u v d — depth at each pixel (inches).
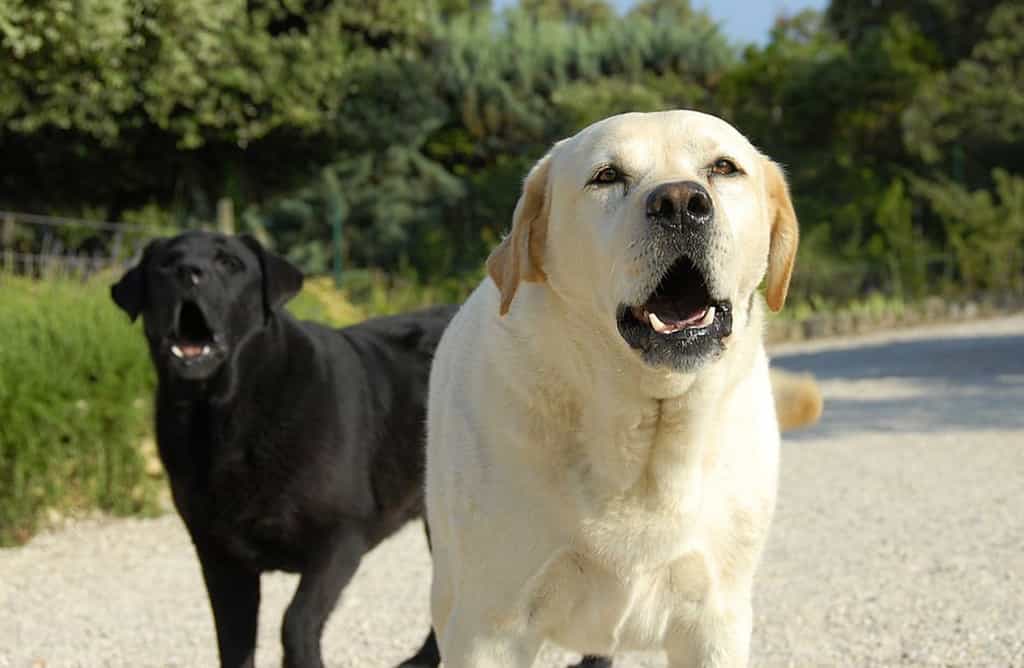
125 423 342.3
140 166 888.9
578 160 130.9
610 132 130.9
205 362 199.6
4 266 548.4
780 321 920.3
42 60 636.7
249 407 203.5
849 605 238.2
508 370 133.2
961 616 226.8
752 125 1139.9
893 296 1042.1
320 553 205.8
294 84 845.2
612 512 132.1
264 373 205.9
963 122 1187.3
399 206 943.7
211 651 224.7
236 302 209.3
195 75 746.2
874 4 1547.7
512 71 1091.3
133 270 223.5
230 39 809.5
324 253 933.8
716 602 137.8
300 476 203.8
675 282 127.9
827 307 995.9
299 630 199.2
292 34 866.1
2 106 707.4
